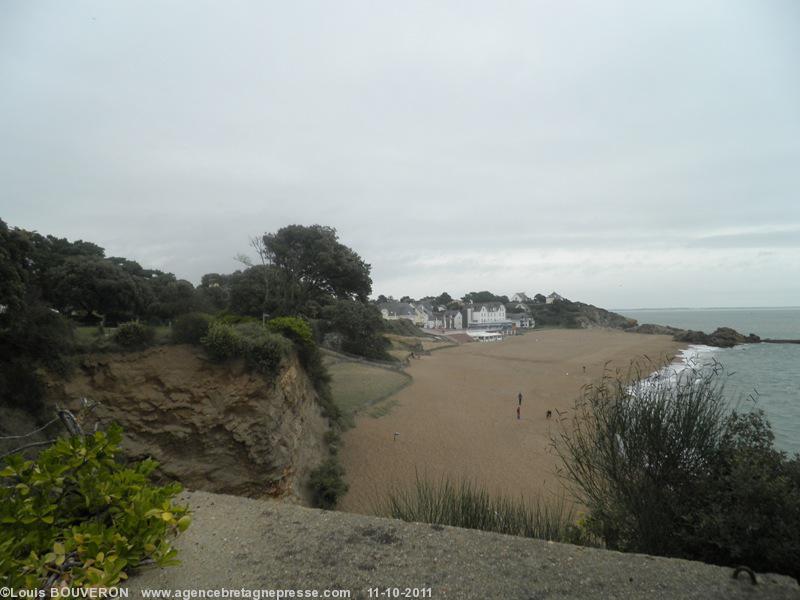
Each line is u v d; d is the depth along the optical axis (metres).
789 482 3.48
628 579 2.40
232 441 15.27
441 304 173.75
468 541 2.78
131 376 16.05
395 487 17.00
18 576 2.06
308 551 2.67
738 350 64.12
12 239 15.66
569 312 148.62
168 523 2.61
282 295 39.31
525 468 18.64
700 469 4.20
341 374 37.41
